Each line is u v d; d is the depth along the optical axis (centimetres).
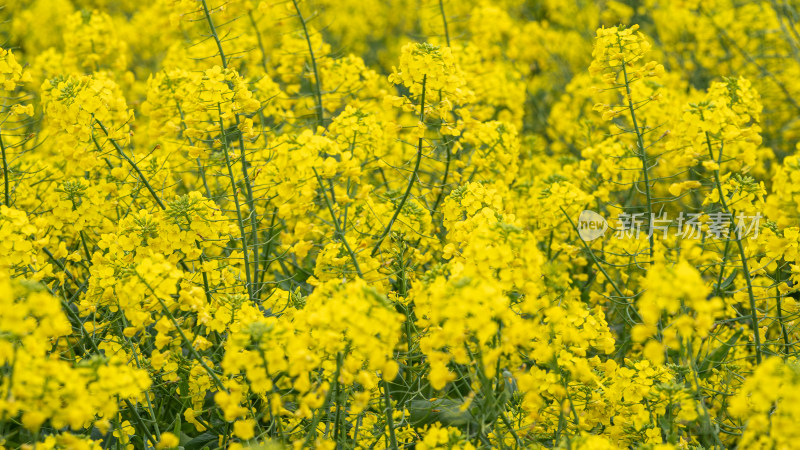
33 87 601
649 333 229
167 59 561
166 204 354
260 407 328
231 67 381
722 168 362
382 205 376
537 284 279
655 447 246
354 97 520
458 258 305
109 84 343
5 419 221
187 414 317
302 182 303
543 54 794
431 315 242
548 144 695
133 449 323
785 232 314
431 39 572
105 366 227
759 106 367
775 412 261
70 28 544
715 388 342
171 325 269
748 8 706
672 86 657
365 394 243
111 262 314
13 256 277
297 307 320
